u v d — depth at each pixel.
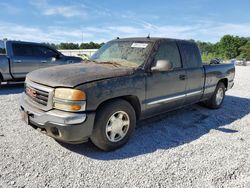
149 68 3.95
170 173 2.97
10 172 2.84
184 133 4.37
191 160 3.32
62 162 3.14
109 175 2.88
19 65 8.46
